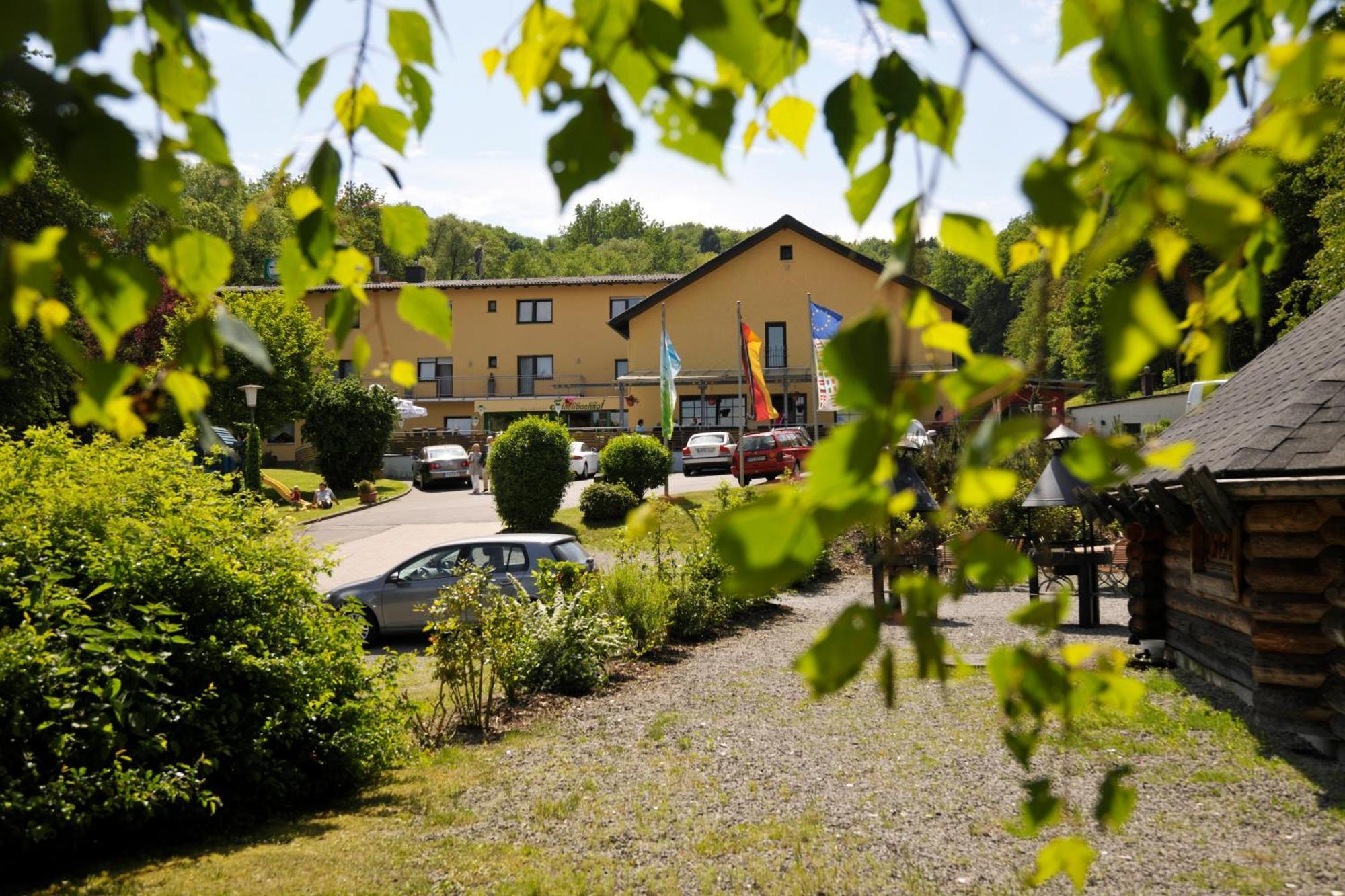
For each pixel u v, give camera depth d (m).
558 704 9.77
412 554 21.88
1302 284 25.45
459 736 8.76
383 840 6.07
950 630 12.50
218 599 6.48
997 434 0.92
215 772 6.27
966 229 1.19
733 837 5.98
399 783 7.39
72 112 1.08
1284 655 6.89
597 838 6.08
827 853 5.65
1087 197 1.27
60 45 1.04
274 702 6.50
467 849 5.91
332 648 7.18
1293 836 5.46
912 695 9.23
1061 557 13.28
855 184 1.32
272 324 38.97
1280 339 10.78
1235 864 5.12
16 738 5.24
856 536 20.64
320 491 31.97
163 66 1.30
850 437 0.90
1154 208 0.83
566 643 10.38
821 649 1.07
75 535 6.30
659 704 9.56
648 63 1.05
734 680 10.55
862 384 0.90
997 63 1.01
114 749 5.49
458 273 107.62
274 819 6.55
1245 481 6.58
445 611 9.39
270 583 6.86
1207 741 7.22
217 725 6.21
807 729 8.32
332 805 6.89
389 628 14.13
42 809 5.11
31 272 1.22
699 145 1.09
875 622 1.09
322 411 35.97
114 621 5.71
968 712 8.52
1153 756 6.95
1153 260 1.51
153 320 30.34
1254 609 6.94
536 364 50.47
